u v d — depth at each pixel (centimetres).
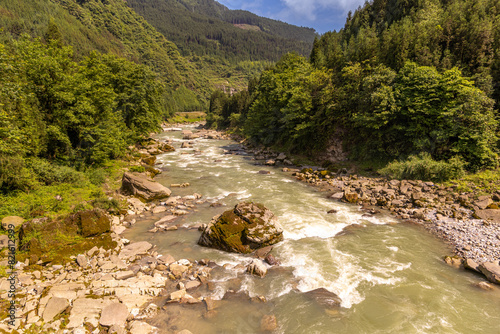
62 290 1007
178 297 1041
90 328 851
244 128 7250
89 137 2689
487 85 2952
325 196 2486
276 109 5241
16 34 12194
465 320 955
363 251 1461
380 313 989
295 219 1888
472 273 1254
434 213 1953
